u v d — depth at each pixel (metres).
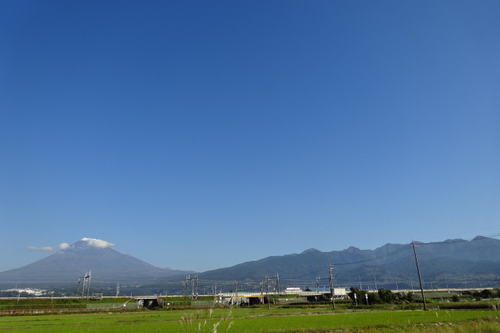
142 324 47.25
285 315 61.31
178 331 38.44
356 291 108.19
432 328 22.89
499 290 111.62
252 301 131.75
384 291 103.62
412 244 70.69
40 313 78.12
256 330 35.84
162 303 105.88
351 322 43.00
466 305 66.50
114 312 83.75
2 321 55.47
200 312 10.02
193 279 135.62
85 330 39.56
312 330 35.78
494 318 28.73
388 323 39.06
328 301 123.25
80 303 93.19
